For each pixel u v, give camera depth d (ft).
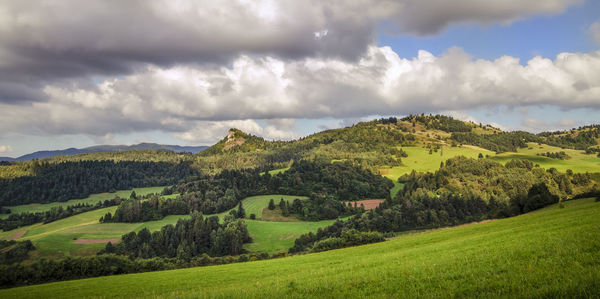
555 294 34.81
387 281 55.31
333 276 71.61
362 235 334.85
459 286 45.09
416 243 167.84
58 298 129.70
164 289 123.65
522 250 63.26
